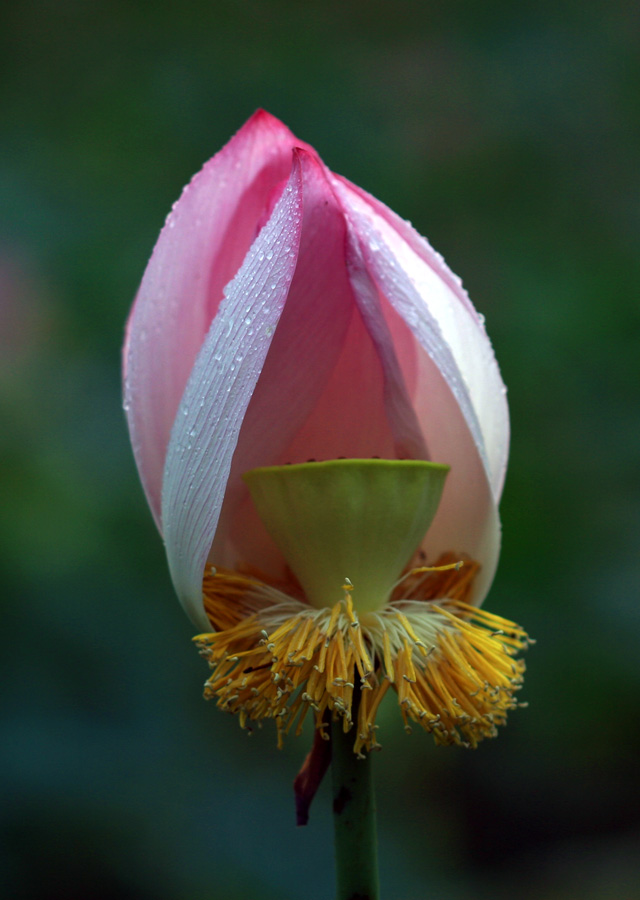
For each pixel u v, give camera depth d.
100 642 0.87
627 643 0.93
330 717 0.47
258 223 0.49
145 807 0.81
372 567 0.48
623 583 0.93
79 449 0.96
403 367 0.49
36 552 0.86
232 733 0.91
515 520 0.94
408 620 0.48
